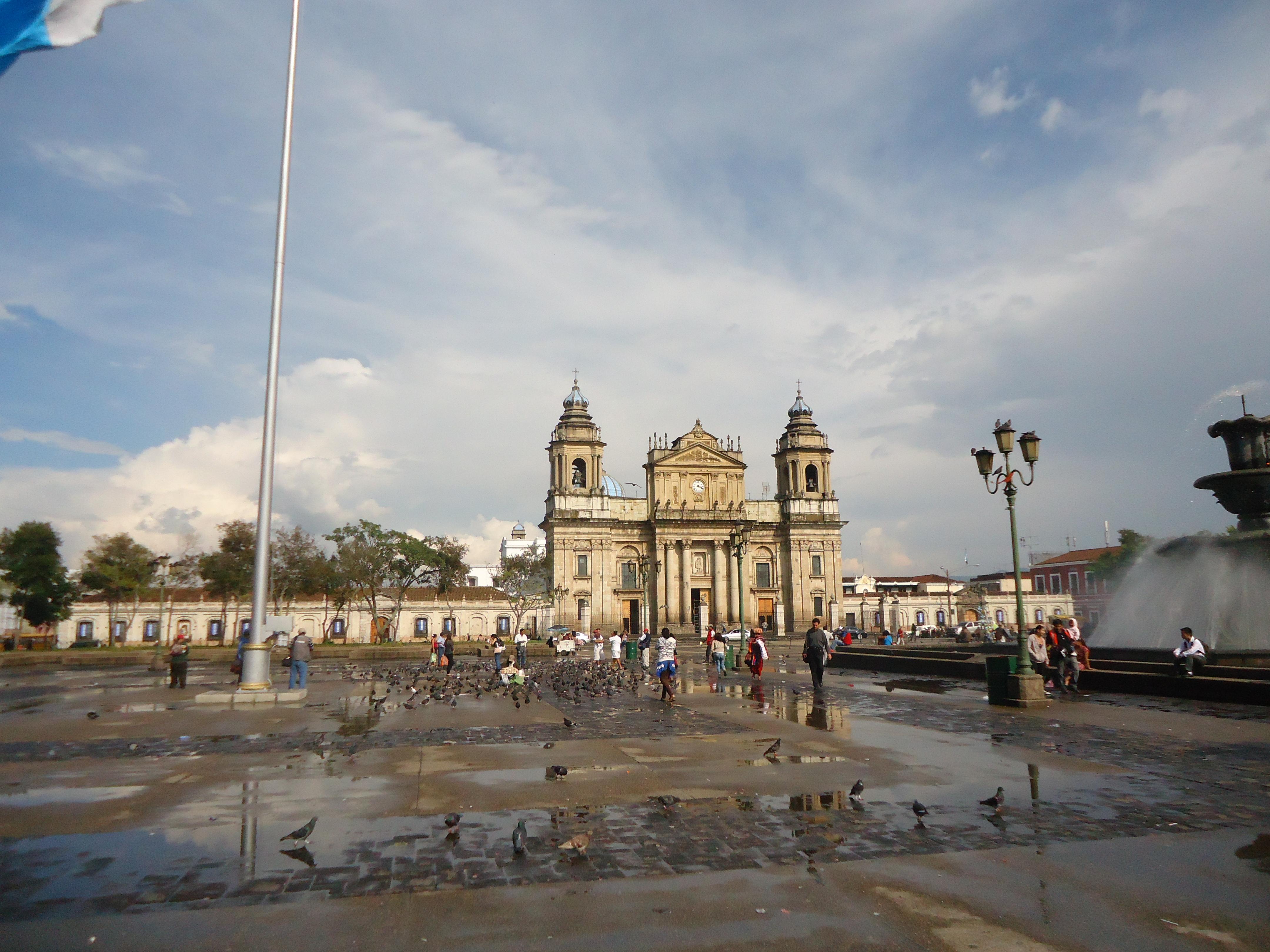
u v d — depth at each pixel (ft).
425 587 283.18
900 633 276.82
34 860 23.93
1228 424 91.76
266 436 67.36
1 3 35.65
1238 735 47.03
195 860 23.89
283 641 176.76
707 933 18.78
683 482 290.97
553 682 84.02
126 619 256.11
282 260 67.87
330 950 17.89
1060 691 72.23
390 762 39.14
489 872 22.89
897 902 20.65
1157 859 23.86
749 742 45.01
